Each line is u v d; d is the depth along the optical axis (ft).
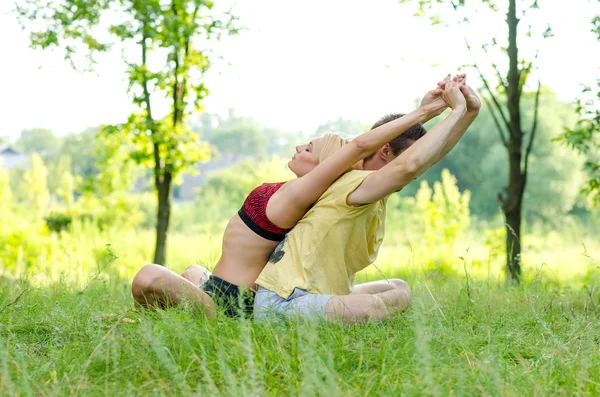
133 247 46.60
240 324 9.24
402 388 8.14
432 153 11.31
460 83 12.20
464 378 8.37
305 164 13.14
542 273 16.56
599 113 22.11
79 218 62.44
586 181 24.52
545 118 137.49
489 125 140.56
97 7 33.55
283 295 11.63
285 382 8.46
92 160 244.01
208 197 140.77
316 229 11.84
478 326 11.70
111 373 8.59
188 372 8.88
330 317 11.24
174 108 36.40
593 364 9.20
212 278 12.54
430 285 17.65
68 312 12.28
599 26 21.22
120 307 13.28
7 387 7.96
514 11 27.02
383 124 12.62
